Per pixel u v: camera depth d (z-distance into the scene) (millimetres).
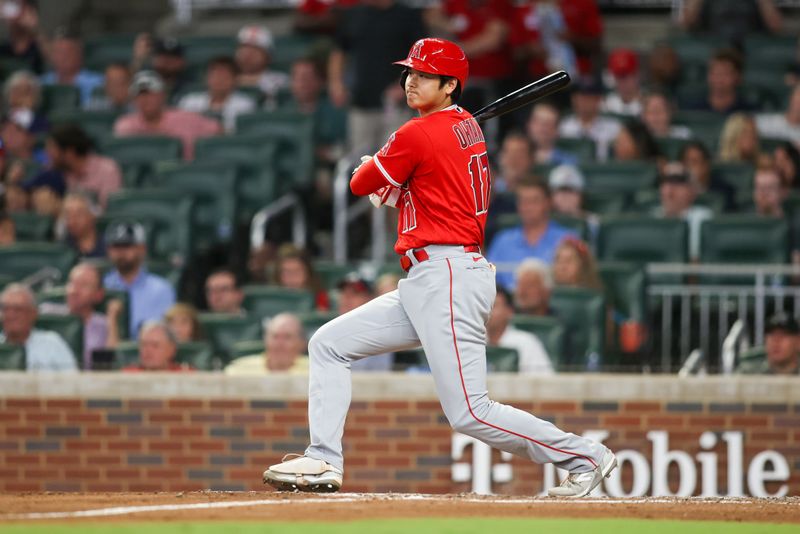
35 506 19859
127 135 48938
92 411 34562
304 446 34188
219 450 34312
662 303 38125
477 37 50281
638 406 33938
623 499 21000
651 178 44625
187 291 42344
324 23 57625
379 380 33969
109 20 67500
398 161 20219
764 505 20562
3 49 60500
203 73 58969
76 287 37281
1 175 47531
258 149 47469
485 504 19938
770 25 58594
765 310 38156
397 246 20797
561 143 47438
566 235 40125
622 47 62375
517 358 34625
